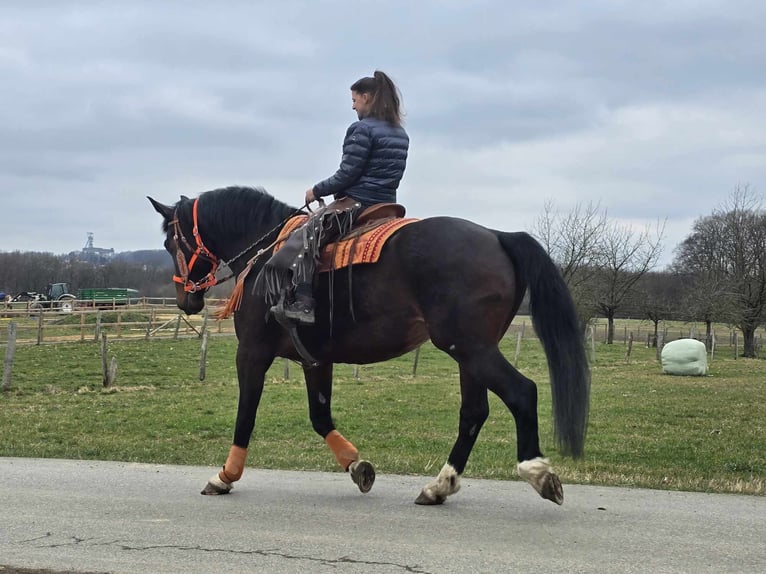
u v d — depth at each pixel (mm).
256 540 4930
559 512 5699
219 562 4496
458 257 5285
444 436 11750
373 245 5527
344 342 5738
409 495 6332
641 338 50406
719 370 27719
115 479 7004
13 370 22609
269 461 8336
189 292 7066
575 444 5184
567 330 5273
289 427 12766
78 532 5125
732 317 44031
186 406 15586
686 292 51094
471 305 5219
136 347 30562
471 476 7371
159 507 5844
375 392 18594
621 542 4879
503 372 5184
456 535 5047
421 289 5359
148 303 47062
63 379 20859
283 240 6109
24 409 15078
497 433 11820
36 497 6195
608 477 7309
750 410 15258
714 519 5480
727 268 51438
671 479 7176
